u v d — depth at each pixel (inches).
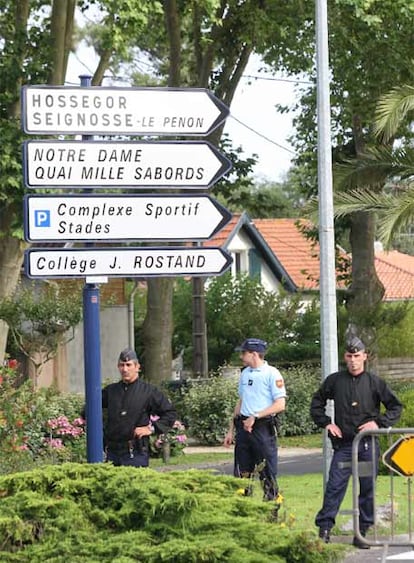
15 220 1686.8
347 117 2343.8
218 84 2230.6
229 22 2128.4
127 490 579.5
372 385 857.5
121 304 2536.9
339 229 2513.5
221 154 744.3
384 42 2127.2
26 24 1824.6
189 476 613.6
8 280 1823.3
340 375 865.5
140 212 734.5
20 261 1824.6
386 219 1508.4
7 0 1878.7
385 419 856.3
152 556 533.0
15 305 1877.5
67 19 1808.6
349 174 1621.6
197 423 2016.5
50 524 570.9
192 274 740.0
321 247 944.9
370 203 1545.3
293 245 4067.4
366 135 2346.2
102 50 1936.5
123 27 1646.2
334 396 862.5
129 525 574.2
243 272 3002.0
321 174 948.0
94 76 1946.4
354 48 2165.4
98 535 561.0
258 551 554.3
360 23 2062.0
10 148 1631.4
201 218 740.7
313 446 2004.2
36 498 580.7
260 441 922.7
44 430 1322.6
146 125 740.0
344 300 2524.6
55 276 728.3
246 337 2699.3
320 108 950.4
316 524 853.2
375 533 826.8
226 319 2704.2
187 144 740.0
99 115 735.1
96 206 730.2
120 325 2534.5
